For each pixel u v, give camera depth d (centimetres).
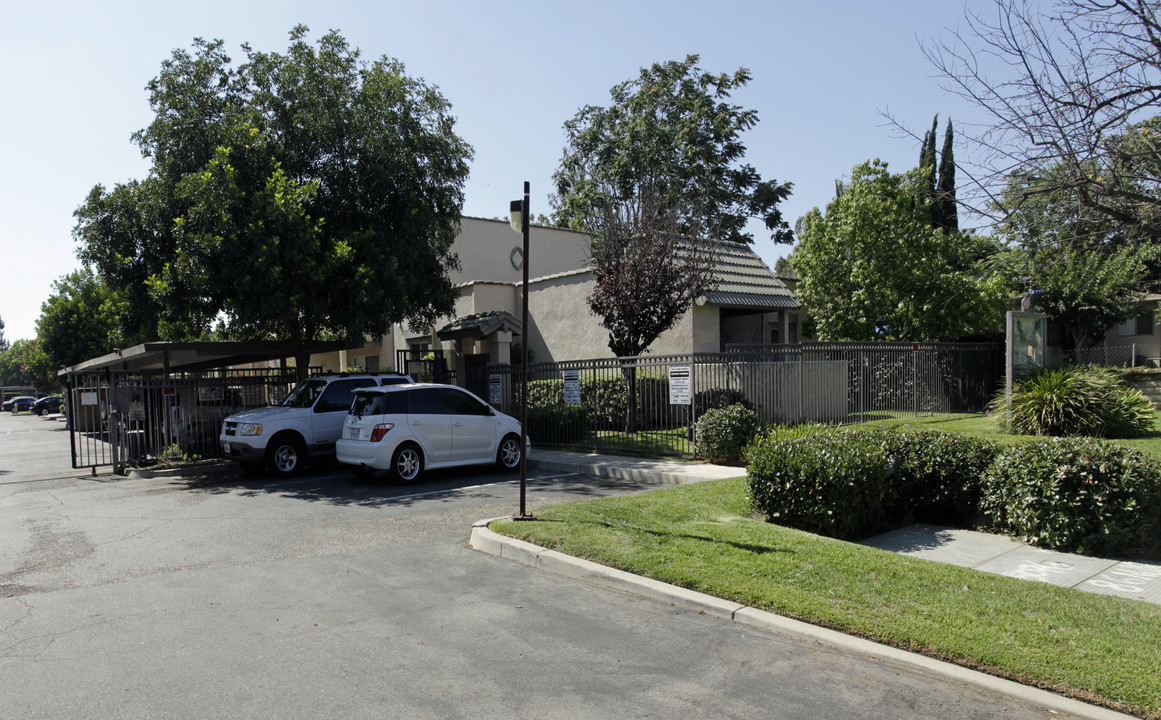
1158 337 2872
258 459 1308
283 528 884
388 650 489
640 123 2917
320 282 1459
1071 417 1330
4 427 3994
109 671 459
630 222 1647
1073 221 754
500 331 1867
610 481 1198
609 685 432
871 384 1703
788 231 3353
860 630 488
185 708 406
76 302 4131
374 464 1165
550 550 703
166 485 1306
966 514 845
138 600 608
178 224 1391
